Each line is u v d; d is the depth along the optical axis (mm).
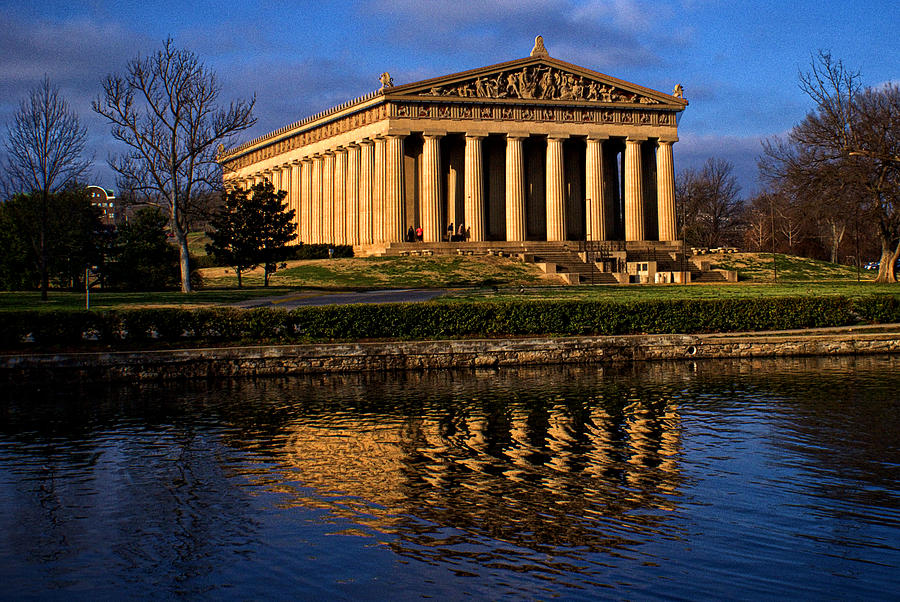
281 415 27875
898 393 30250
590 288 71625
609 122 104688
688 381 34312
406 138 102875
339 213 111562
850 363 39375
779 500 17953
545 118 102625
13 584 14102
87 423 26875
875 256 165000
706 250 106000
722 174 164500
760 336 43250
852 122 76812
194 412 28641
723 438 23562
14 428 26172
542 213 109375
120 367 35875
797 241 155875
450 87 100562
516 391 32250
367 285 77938
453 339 41875
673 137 106625
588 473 20266
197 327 40625
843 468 20250
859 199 76438
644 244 102938
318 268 87312
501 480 19766
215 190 70375
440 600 13383
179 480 20141
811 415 26453
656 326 45312
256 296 63344
